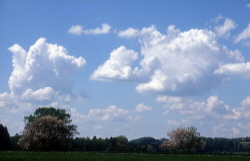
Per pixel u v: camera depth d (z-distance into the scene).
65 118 151.88
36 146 121.00
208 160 76.06
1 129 147.88
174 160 74.00
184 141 134.50
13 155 77.81
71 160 64.62
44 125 123.31
